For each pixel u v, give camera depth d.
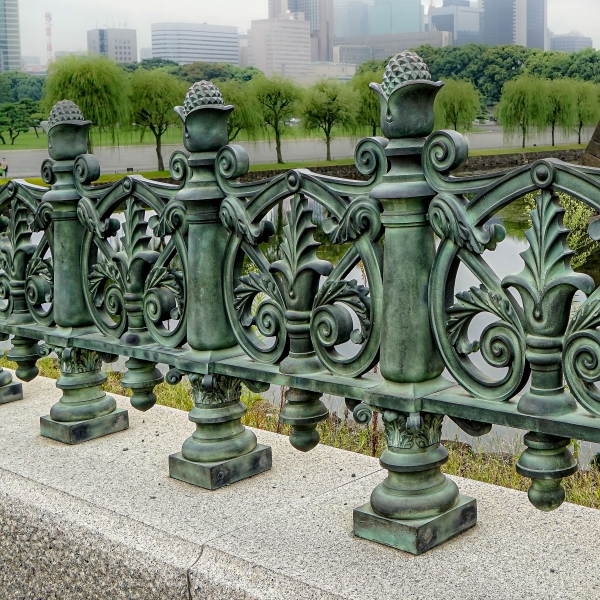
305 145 54.78
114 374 6.34
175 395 5.21
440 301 2.10
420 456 2.22
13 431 3.41
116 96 44.56
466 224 1.98
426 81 2.01
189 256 2.68
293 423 2.47
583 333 1.81
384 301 2.16
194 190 2.60
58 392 3.96
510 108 47.75
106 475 2.87
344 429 4.80
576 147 46.25
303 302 2.41
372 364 2.27
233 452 2.78
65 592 2.58
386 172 2.14
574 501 3.65
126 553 2.36
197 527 2.41
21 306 3.58
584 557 2.13
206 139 2.58
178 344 2.83
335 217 2.27
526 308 1.90
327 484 2.73
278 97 52.00
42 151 48.00
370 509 2.30
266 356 2.56
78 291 3.22
